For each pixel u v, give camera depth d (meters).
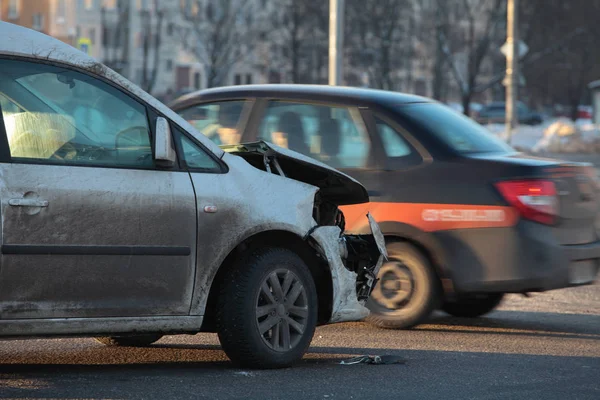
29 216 11.91
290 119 19.08
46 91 12.48
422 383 13.27
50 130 12.38
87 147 12.60
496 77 137.88
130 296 12.66
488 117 148.75
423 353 15.64
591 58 151.50
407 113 18.42
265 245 14.10
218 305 13.55
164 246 12.85
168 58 176.12
